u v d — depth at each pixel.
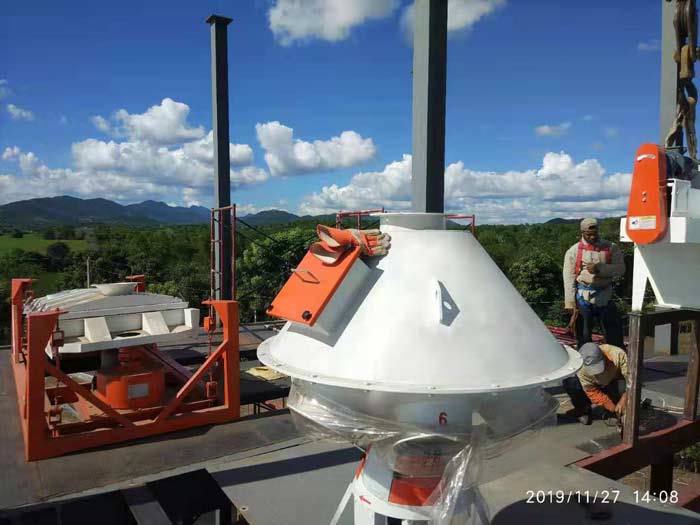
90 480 3.03
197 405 4.10
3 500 2.79
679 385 5.27
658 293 3.90
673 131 4.08
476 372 1.83
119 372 3.95
